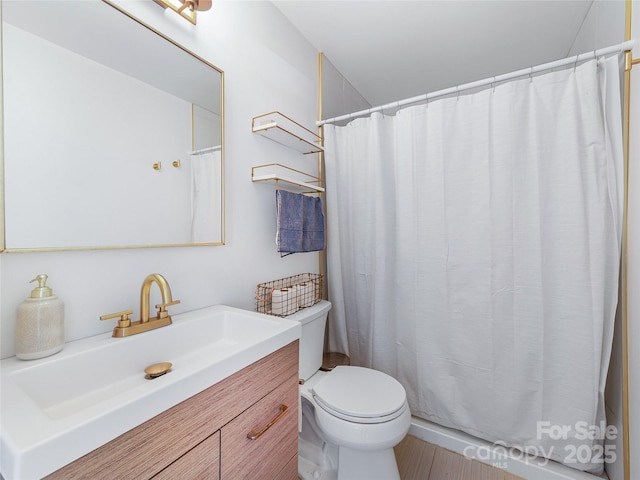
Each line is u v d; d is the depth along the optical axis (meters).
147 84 0.96
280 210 1.34
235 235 1.28
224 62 1.23
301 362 1.33
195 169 1.11
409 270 1.58
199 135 1.12
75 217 0.79
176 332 0.92
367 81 2.26
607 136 1.16
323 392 1.19
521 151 1.29
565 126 1.22
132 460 0.50
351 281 1.83
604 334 1.17
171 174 1.03
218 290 1.20
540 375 1.27
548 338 1.26
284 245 1.35
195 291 1.11
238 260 1.30
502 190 1.32
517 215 1.30
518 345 1.31
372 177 1.72
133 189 0.92
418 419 1.58
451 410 1.45
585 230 1.18
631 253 1.09
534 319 1.27
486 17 1.59
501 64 2.04
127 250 0.91
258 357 0.78
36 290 0.69
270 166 1.49
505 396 1.34
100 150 0.85
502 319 1.34
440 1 1.47
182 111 1.06
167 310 1.01
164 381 0.56
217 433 0.67
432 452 1.43
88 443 0.44
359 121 1.76
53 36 0.76
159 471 0.54
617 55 1.16
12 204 0.68
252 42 1.38
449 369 1.46
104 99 0.86
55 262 0.76
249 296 1.35
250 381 0.76
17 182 0.69
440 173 1.47
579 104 1.20
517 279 1.30
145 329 0.85
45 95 0.74
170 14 1.03
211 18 1.18
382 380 1.29
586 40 1.57
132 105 0.92
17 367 0.62
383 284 1.64
